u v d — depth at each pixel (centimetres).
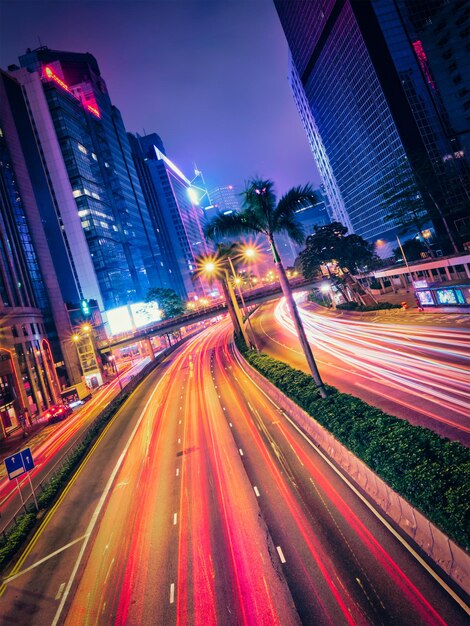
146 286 14575
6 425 5144
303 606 888
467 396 1762
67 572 1330
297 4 12431
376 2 9312
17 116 10812
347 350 3494
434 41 9181
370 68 9606
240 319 5309
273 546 1138
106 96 16425
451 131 9194
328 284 7275
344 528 1123
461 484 916
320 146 15050
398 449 1170
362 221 13025
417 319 4038
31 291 6912
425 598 814
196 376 4794
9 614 1186
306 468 1561
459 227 7862
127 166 16238
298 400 2119
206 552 1201
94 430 3284
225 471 1766
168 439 2536
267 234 2208
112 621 1020
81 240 11206
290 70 15775
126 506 1717
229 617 914
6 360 5491
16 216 7169
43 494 2133
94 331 8519
